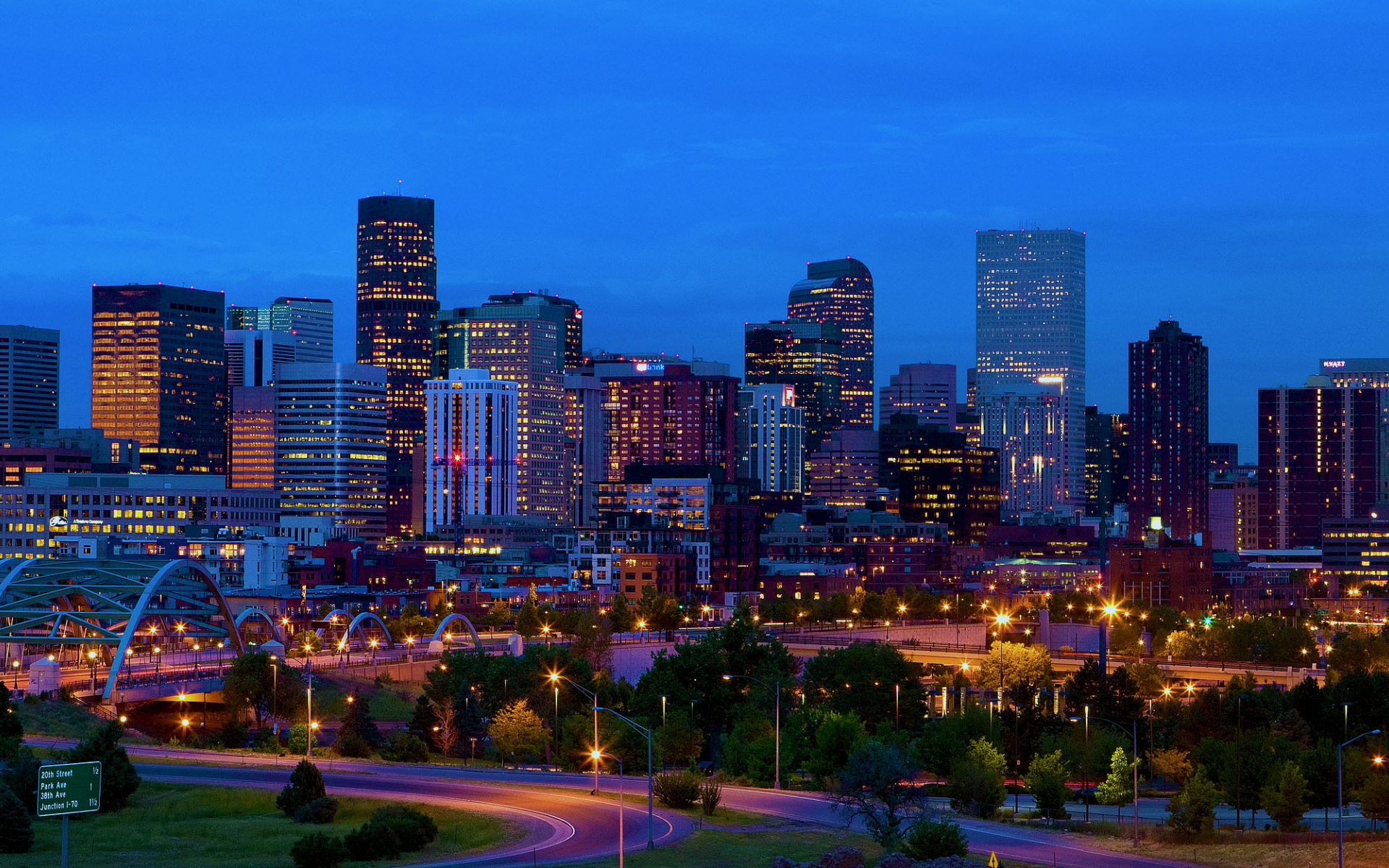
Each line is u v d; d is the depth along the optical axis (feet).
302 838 463.01
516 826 499.51
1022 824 576.61
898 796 533.14
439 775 604.90
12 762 547.90
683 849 466.70
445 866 444.96
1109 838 547.08
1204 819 556.51
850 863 440.86
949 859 450.71
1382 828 582.35
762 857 459.73
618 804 538.06
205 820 521.24
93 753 537.65
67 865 417.90
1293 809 576.61
